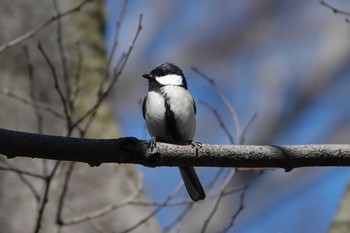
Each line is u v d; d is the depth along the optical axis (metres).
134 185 11.34
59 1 12.55
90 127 11.58
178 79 9.89
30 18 12.25
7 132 6.90
